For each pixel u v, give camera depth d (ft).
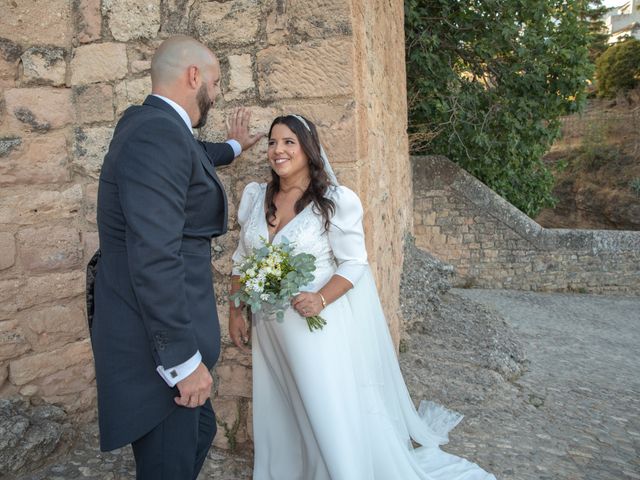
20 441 7.39
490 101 31.35
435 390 12.35
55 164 8.27
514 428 10.84
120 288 5.13
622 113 63.16
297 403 7.25
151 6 7.98
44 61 8.04
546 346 20.31
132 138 4.79
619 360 19.25
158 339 4.70
